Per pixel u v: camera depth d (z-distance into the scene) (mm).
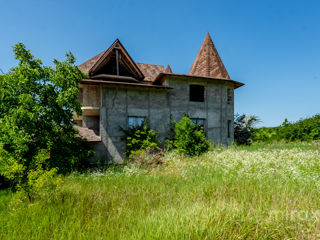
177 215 3014
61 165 7777
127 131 12578
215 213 2986
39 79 7516
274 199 3725
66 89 8180
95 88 13273
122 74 16047
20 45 7578
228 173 6137
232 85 16578
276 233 2629
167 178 6293
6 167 4473
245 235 2590
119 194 4844
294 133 17016
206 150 11047
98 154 11977
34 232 3043
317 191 4070
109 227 3111
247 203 3578
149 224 2814
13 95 6992
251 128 17875
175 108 14250
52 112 7742
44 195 4539
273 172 5602
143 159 9305
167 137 13805
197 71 18641
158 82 15422
